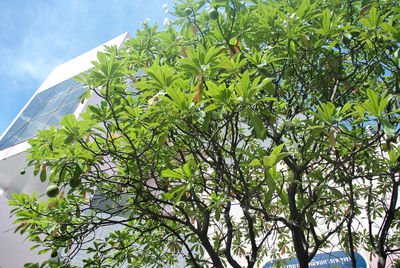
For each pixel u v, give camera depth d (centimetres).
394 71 388
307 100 477
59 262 402
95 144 349
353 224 711
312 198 421
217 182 370
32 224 386
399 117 338
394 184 405
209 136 349
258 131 249
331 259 699
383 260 400
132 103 373
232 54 345
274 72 394
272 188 258
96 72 292
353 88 404
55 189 303
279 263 608
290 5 406
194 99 278
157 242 513
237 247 569
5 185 1088
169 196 268
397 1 384
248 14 359
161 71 277
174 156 399
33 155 314
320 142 398
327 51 441
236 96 266
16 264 777
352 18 414
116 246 489
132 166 405
